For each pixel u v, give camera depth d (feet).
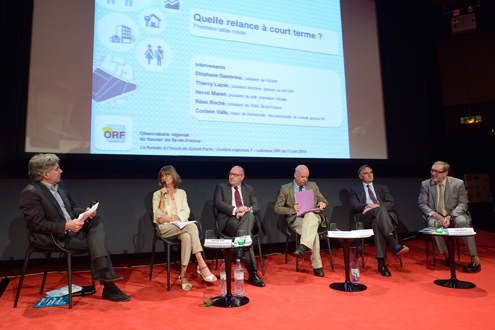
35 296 7.13
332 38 13.10
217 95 11.18
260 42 11.95
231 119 11.26
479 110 16.21
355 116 13.14
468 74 16.33
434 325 5.33
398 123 13.80
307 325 5.41
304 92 12.37
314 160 12.16
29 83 9.40
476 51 16.20
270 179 12.15
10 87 9.25
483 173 17.20
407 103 14.05
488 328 5.18
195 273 9.16
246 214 8.78
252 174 11.93
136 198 10.54
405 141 13.82
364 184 10.75
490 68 15.97
